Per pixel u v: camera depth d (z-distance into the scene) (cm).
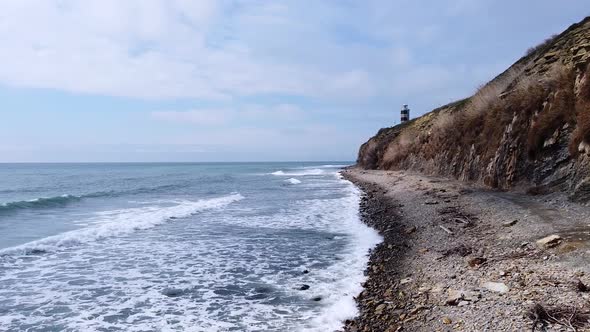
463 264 777
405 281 760
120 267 997
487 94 2103
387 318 608
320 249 1138
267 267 973
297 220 1666
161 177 5712
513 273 660
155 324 652
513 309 526
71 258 1083
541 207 1057
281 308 701
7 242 1282
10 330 634
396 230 1262
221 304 736
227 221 1673
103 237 1352
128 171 8600
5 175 6562
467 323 522
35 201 2177
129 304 747
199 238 1337
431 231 1130
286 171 8388
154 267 995
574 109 1167
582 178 1027
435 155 2783
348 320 627
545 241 761
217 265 1005
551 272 625
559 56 1564
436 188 1919
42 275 930
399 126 5634
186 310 712
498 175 1554
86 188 3616
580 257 649
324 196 2623
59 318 683
